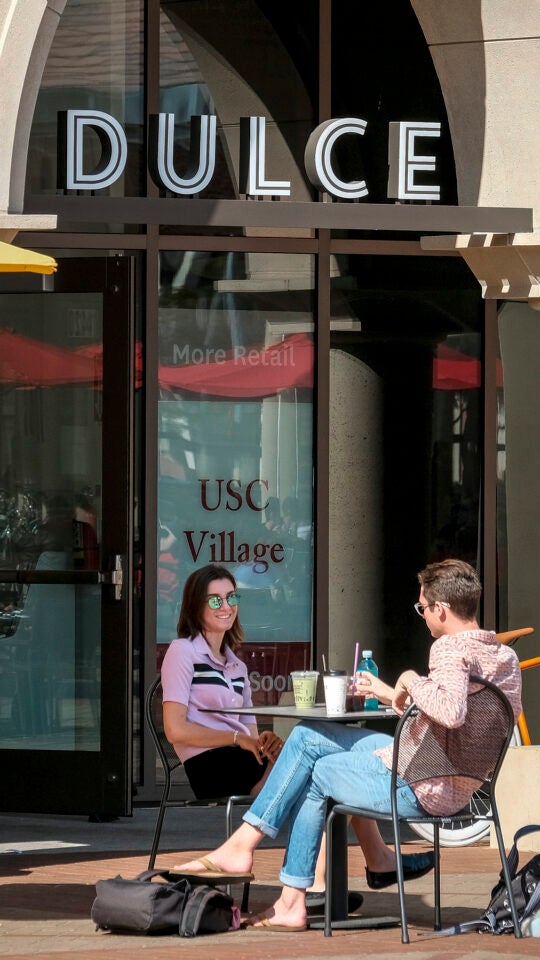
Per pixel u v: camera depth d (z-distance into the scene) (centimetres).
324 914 920
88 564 1260
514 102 1292
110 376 1252
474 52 1295
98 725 1248
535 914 867
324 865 955
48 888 1004
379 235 1399
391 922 895
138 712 1337
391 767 860
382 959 797
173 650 999
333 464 1406
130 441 1247
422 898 985
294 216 1232
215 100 1376
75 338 1265
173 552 1362
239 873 894
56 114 1339
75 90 1346
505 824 1162
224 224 1220
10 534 1278
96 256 1292
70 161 1223
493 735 864
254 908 949
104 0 1350
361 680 898
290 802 894
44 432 1274
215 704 994
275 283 1380
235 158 1377
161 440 1362
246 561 1380
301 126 1397
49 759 1241
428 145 1385
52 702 1259
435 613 894
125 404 1247
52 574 1253
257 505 1382
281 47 1391
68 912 930
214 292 1371
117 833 1220
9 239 1170
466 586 890
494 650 880
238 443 1377
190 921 862
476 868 1090
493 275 1311
